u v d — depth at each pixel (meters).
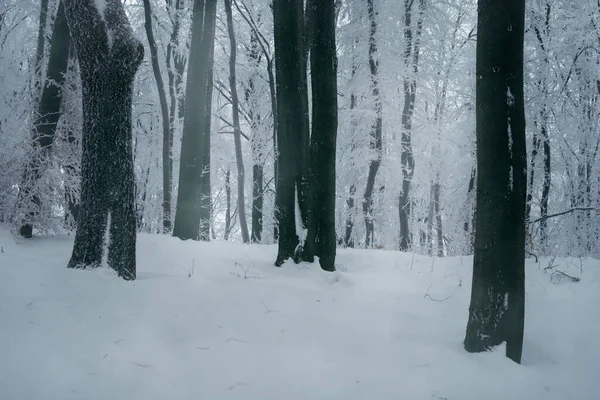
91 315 4.88
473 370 4.50
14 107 10.42
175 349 4.49
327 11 7.70
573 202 17.44
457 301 7.01
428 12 18.06
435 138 18.30
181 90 19.48
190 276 6.65
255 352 4.60
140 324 4.82
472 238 15.64
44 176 9.36
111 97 6.33
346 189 19.22
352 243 18.28
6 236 8.47
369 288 7.46
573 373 4.64
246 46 20.88
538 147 16.42
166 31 19.17
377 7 17.30
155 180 20.53
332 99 7.81
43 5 11.90
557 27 16.55
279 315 5.48
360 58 17.86
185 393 3.77
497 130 4.78
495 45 4.78
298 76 8.05
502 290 4.77
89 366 3.97
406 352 4.86
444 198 19.39
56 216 10.02
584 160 17.30
